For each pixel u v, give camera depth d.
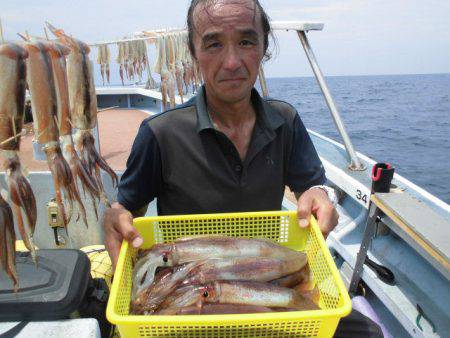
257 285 1.30
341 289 1.07
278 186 1.85
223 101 1.66
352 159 2.96
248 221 1.58
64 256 1.55
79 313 1.37
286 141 1.87
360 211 2.88
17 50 1.18
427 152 14.91
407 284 2.15
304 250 1.57
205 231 1.59
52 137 1.42
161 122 1.73
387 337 2.07
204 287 1.27
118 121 5.98
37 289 1.34
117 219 1.41
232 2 1.47
